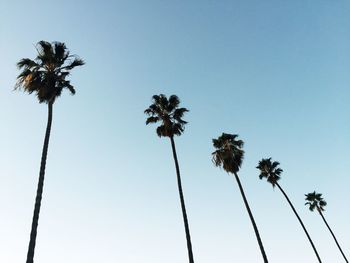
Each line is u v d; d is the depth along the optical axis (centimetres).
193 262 2677
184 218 2909
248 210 3803
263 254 3472
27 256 1697
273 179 5275
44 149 2117
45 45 2547
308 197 6575
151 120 3638
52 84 2395
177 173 3206
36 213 1847
